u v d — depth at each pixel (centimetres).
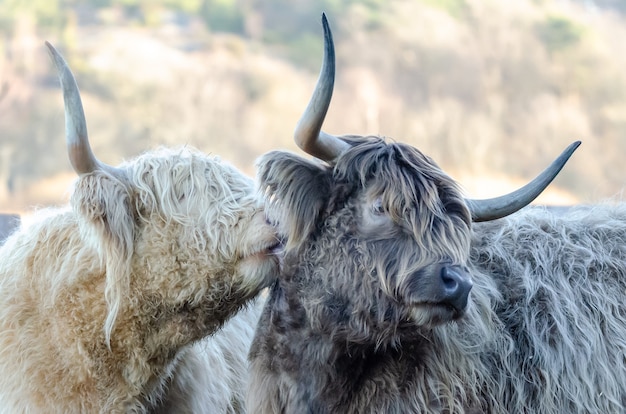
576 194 4081
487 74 5359
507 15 5769
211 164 498
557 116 5056
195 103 4731
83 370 473
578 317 497
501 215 487
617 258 524
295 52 5409
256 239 479
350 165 480
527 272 511
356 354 480
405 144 488
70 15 5344
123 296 472
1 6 5231
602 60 5553
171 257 476
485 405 482
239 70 5053
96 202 462
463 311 451
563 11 5856
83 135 457
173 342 486
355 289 469
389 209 464
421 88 5194
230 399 568
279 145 4638
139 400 490
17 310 480
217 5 5644
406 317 462
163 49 5150
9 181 3881
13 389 469
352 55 5341
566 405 482
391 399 478
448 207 470
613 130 5053
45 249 488
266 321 509
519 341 492
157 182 480
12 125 4372
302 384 489
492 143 4791
